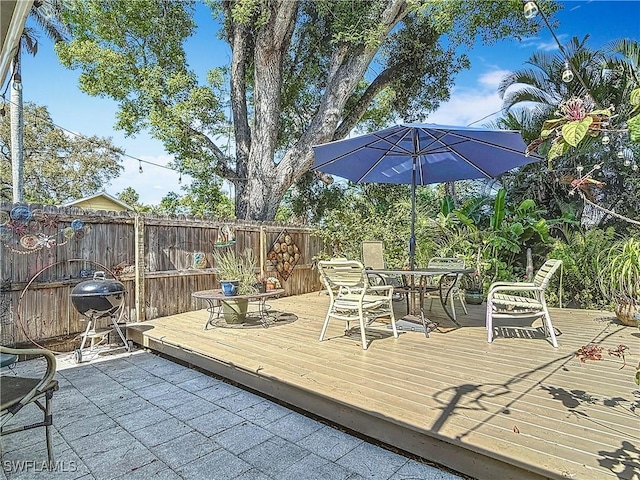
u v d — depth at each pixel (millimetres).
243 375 3094
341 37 8758
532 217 7285
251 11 8305
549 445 1782
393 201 10609
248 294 4438
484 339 3809
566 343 3629
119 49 10688
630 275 4266
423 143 4582
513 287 3639
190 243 5578
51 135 18781
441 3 8586
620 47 6875
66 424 2568
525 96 8117
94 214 4527
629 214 6949
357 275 3529
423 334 4023
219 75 10641
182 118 9648
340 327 4461
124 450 2238
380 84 10430
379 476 1959
